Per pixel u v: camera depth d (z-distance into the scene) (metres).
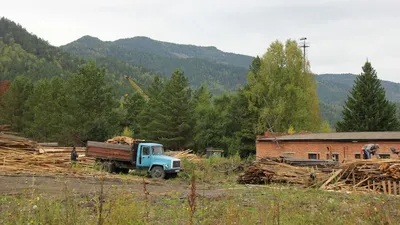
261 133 58.94
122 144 28.28
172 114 62.97
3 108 70.44
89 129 54.00
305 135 40.19
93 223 7.80
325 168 22.05
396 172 18.61
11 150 25.11
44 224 7.83
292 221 10.35
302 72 58.28
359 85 58.16
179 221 10.34
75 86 57.09
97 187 17.11
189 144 62.59
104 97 57.28
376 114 55.44
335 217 10.77
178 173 26.14
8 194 13.53
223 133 66.56
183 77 65.38
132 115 78.12
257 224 9.61
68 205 8.71
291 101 57.00
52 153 27.48
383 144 30.78
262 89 58.81
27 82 76.19
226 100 74.19
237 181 23.06
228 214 9.46
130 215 8.23
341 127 58.47
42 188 15.61
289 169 21.95
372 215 11.06
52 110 63.41
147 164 25.86
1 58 177.12
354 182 19.48
